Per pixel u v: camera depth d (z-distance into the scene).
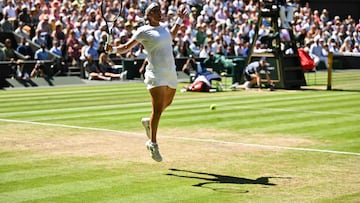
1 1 31.33
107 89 24.94
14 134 13.48
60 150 11.78
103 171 10.16
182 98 21.11
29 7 31.75
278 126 15.04
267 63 24.84
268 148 12.30
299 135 13.80
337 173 10.25
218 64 26.27
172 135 13.62
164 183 9.48
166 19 32.72
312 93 23.28
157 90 10.23
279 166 10.73
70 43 29.84
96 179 9.63
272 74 24.97
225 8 37.56
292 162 11.05
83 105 18.97
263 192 9.05
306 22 39.94
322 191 9.12
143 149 11.98
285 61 25.03
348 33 41.34
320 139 13.33
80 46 30.14
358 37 41.47
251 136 13.63
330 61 24.81
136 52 31.41
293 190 9.17
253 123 15.45
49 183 9.34
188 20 33.78
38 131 13.91
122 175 9.91
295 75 25.38
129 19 31.17
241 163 10.93
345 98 21.53
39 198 8.56
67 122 15.30
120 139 13.03
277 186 9.40
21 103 19.47
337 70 37.81
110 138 13.13
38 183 9.34
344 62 39.16
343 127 14.97
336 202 8.58
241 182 9.62
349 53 39.31
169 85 10.30
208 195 8.86
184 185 9.39
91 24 31.33
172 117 16.31
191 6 35.00
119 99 20.81
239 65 25.73
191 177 9.88
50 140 12.81
